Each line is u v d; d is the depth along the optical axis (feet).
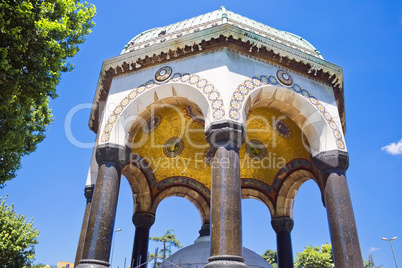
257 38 42.27
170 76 41.96
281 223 55.77
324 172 39.58
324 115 42.45
